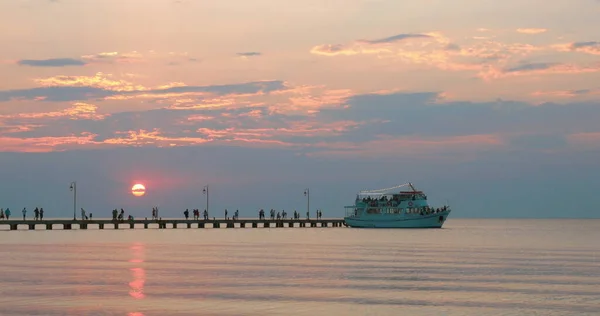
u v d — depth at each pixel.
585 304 54.44
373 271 76.88
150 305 52.66
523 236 185.00
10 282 65.12
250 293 59.12
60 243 128.25
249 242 137.25
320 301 55.31
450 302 55.28
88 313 49.19
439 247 122.75
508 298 57.38
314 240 147.50
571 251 113.19
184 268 78.94
